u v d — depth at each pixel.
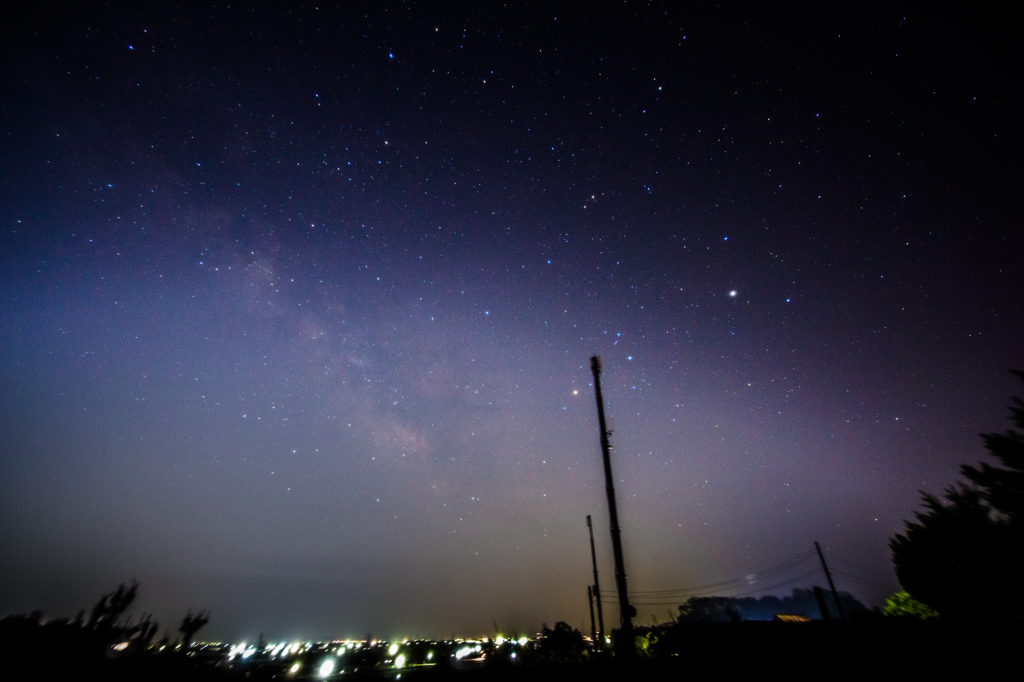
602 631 18.80
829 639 11.25
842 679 8.71
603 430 9.99
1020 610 10.11
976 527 10.61
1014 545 9.56
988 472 8.88
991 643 9.45
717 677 9.21
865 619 12.44
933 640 10.10
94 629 6.78
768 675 9.27
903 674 8.66
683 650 13.09
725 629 13.55
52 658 6.13
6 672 5.82
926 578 12.23
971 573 10.88
